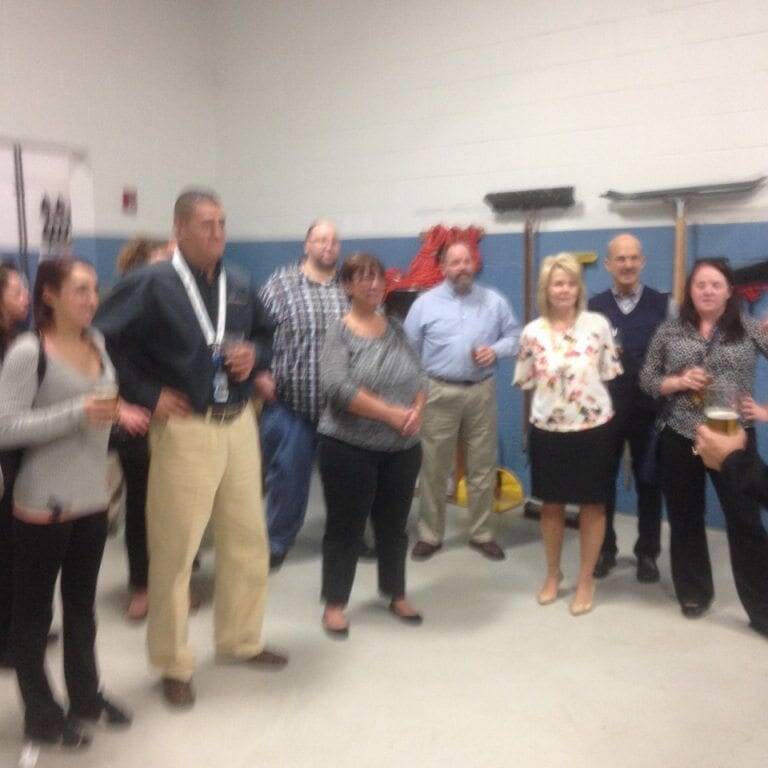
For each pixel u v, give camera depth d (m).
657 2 4.35
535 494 3.39
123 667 2.95
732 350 3.16
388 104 5.38
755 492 2.21
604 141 4.59
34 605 2.32
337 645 3.12
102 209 5.64
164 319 2.45
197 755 2.43
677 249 4.28
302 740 2.51
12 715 2.62
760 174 4.17
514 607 3.46
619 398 3.64
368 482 3.07
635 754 2.43
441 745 2.48
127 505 3.27
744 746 2.46
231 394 2.60
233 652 2.91
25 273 5.25
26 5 5.11
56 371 2.22
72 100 5.41
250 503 2.75
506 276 5.01
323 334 3.73
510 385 5.04
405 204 5.39
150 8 5.82
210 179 6.31
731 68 4.19
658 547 3.75
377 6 5.35
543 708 2.68
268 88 5.96
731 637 3.16
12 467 2.54
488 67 4.95
